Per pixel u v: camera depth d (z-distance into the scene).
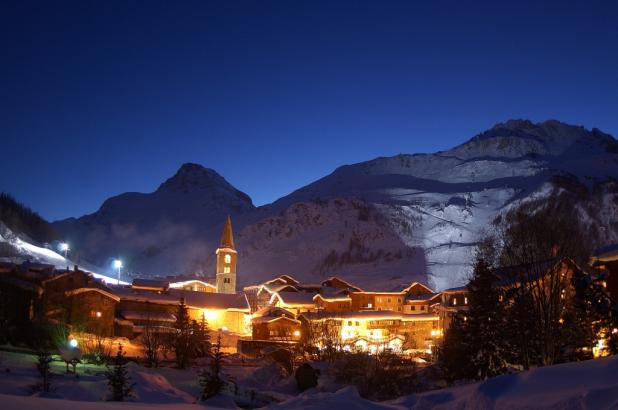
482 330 45.62
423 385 50.94
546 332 38.84
